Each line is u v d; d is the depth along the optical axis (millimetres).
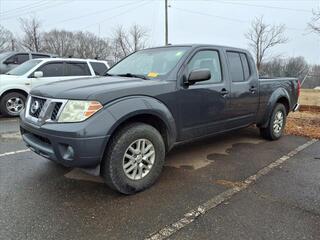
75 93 3158
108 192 3504
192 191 3584
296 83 6680
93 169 3211
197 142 5773
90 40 48219
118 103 3209
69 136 2986
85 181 3801
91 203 3236
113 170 3236
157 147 3607
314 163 4738
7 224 2797
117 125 3166
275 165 4602
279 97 5938
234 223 2895
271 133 5977
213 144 5691
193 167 4414
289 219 2984
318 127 7594
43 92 3445
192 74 3812
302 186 3811
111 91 3227
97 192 3500
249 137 6340
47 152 3256
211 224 2871
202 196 3459
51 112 3219
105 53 44500
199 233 2721
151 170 3602
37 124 3305
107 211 3072
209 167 4430
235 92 4762
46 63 8859
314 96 16547
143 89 3486
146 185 3561
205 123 4309
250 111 5254
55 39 49844
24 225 2789
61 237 2625
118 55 38781
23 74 8758
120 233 2699
